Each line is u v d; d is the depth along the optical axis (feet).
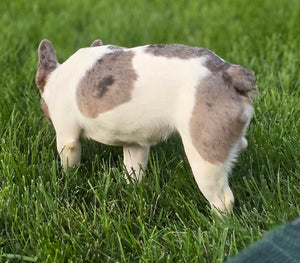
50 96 14.37
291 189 14.38
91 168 16.34
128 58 13.07
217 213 13.11
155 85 12.55
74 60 13.96
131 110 12.87
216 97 12.14
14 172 15.44
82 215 13.76
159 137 13.24
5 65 23.20
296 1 30.30
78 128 14.20
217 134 12.11
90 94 13.33
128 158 15.31
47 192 14.74
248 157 15.96
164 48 13.04
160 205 14.44
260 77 21.44
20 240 13.17
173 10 30.81
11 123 17.92
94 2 32.53
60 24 28.50
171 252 12.69
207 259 12.54
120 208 14.65
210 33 26.45
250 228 12.85
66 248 12.62
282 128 16.94
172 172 15.72
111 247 13.03
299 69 21.89
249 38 25.48
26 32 27.25
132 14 30.22
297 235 9.89
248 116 12.35
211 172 12.43
